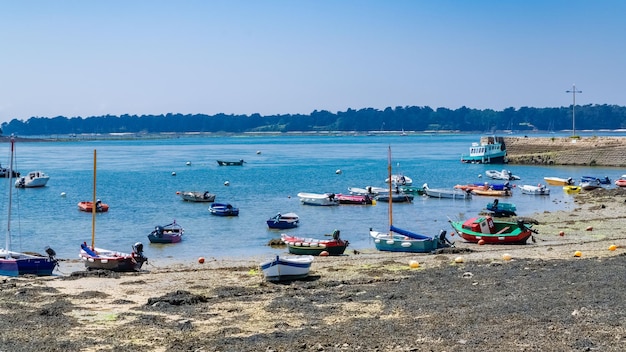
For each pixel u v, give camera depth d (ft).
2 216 234.58
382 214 240.53
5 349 81.92
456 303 102.17
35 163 545.85
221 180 380.17
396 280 123.44
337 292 113.80
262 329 90.84
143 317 97.04
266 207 259.60
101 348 82.69
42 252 169.89
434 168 466.70
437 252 157.99
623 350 77.51
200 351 81.15
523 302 100.83
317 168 474.49
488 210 232.73
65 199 287.48
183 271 137.69
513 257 147.02
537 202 275.18
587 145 481.87
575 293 106.11
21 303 107.04
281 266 122.62
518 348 79.05
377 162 539.29
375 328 89.15
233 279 127.75
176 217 230.89
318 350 80.74
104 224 215.72
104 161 572.92
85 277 130.52
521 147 516.32
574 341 80.74
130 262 139.13
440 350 79.30
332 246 158.61
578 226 196.95
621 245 161.89
